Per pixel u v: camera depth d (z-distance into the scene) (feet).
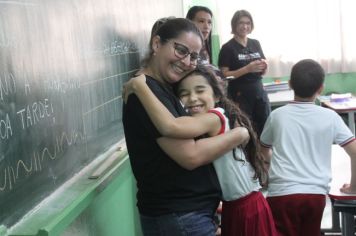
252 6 15.46
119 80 6.41
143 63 4.54
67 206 3.86
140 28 7.72
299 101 6.31
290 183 5.95
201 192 4.20
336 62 15.51
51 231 3.41
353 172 5.72
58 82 4.32
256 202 4.79
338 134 6.04
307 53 15.57
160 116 3.85
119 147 6.19
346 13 15.10
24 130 3.59
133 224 7.00
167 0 10.56
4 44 3.35
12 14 3.50
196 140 4.14
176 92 4.62
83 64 5.04
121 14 6.61
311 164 6.03
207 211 4.25
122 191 6.36
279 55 15.66
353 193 5.70
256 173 4.91
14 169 3.41
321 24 15.30
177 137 3.90
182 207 4.09
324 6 15.17
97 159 5.46
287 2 15.31
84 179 4.71
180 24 4.17
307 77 6.15
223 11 15.51
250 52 11.96
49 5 4.19
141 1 7.86
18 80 3.53
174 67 4.22
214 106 4.66
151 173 4.14
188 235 4.09
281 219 6.01
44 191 3.92
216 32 15.48
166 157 4.08
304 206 5.88
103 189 4.76
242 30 11.78
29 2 3.79
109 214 5.75
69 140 4.56
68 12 4.65
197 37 4.23
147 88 3.99
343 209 5.72
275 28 15.51
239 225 4.74
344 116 13.64
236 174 4.63
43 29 4.03
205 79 4.60
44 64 4.02
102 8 5.75
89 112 5.21
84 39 5.09
